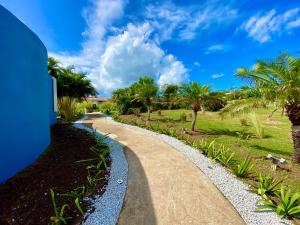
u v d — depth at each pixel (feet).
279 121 47.52
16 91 13.52
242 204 11.14
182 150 21.43
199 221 9.66
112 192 12.18
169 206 10.85
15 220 9.05
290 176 15.28
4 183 11.84
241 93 23.41
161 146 23.08
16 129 13.42
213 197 11.82
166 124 42.73
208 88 34.78
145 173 15.11
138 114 63.36
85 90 75.46
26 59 15.07
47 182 12.43
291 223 9.52
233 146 24.32
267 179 13.16
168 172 15.34
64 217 9.52
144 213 10.23
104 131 32.37
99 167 15.35
